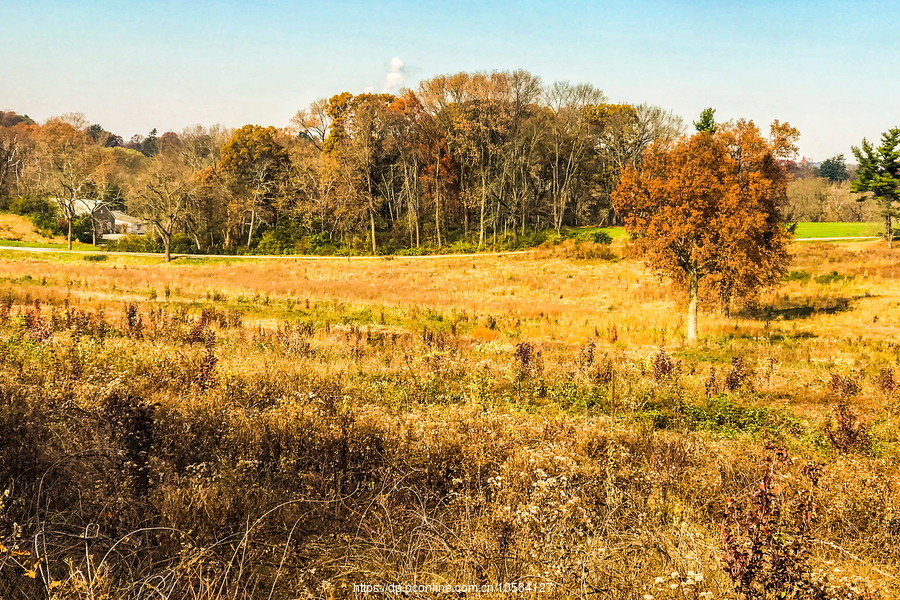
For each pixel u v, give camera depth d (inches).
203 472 265.7
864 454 436.1
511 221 3051.2
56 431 285.4
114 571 201.0
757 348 1036.5
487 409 506.9
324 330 975.0
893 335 1194.0
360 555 219.1
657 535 240.5
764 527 193.3
